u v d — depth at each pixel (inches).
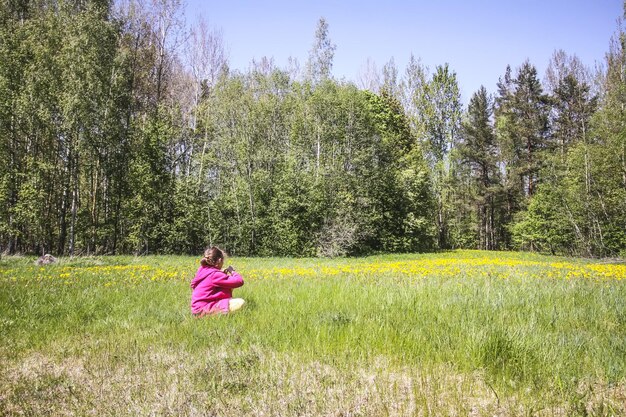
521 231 1777.8
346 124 1314.0
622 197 1137.4
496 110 2281.0
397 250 1368.1
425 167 1489.9
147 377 131.0
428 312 202.7
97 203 1241.4
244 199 1199.6
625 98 1159.0
